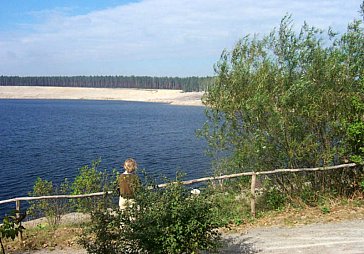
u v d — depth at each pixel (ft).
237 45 35.78
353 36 34.76
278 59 34.55
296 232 28.68
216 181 36.22
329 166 34.45
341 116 34.14
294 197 35.58
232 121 35.24
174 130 186.80
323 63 33.76
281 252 24.84
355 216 31.83
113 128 195.52
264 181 35.60
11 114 291.99
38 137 153.69
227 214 32.14
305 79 33.55
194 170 90.43
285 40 34.37
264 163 34.96
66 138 151.43
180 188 20.92
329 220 31.14
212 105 36.09
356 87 34.60
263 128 33.71
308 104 33.04
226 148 35.73
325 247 25.44
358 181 36.45
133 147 128.47
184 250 19.67
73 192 34.71
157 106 490.90
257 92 33.06
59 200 34.37
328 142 34.96
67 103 529.86
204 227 19.85
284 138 33.65
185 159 105.19
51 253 26.21
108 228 19.77
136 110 381.60
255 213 32.83
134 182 22.27
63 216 33.78
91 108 402.72
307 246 25.72
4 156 107.14
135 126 207.72
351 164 34.78
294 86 32.45
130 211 20.16
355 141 34.83
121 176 25.79
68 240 28.19
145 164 98.37
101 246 19.70
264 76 33.53
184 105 533.96
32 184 75.92
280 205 35.09
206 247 20.39
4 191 70.54
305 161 35.58
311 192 35.53
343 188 36.40
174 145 133.59
